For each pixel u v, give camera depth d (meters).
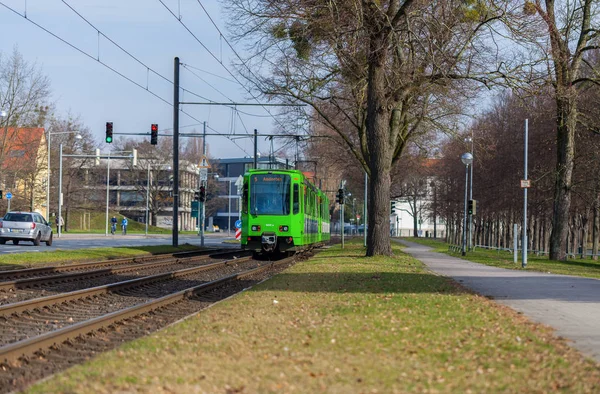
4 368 8.39
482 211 54.59
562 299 15.11
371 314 11.52
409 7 26.39
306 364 7.53
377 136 29.75
